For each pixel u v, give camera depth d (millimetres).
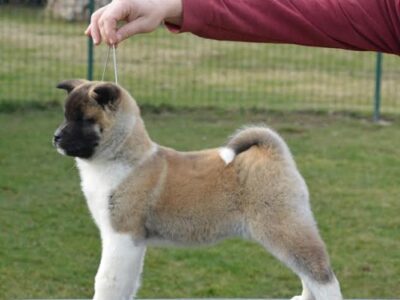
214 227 5348
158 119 14477
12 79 16219
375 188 11203
